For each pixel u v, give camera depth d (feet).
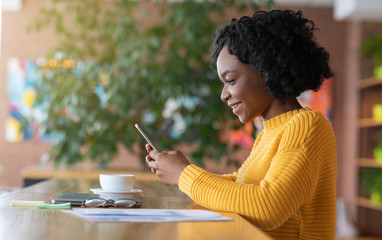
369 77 18.85
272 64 4.17
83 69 14.85
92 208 3.82
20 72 19.65
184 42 14.66
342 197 20.15
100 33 15.58
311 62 4.32
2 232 2.75
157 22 19.49
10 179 19.62
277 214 3.65
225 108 14.42
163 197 5.03
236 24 4.32
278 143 4.14
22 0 19.65
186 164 4.16
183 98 14.47
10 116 19.62
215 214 3.54
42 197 4.71
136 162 19.65
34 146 19.75
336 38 20.10
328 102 20.27
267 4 15.08
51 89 14.82
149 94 14.44
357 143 19.13
